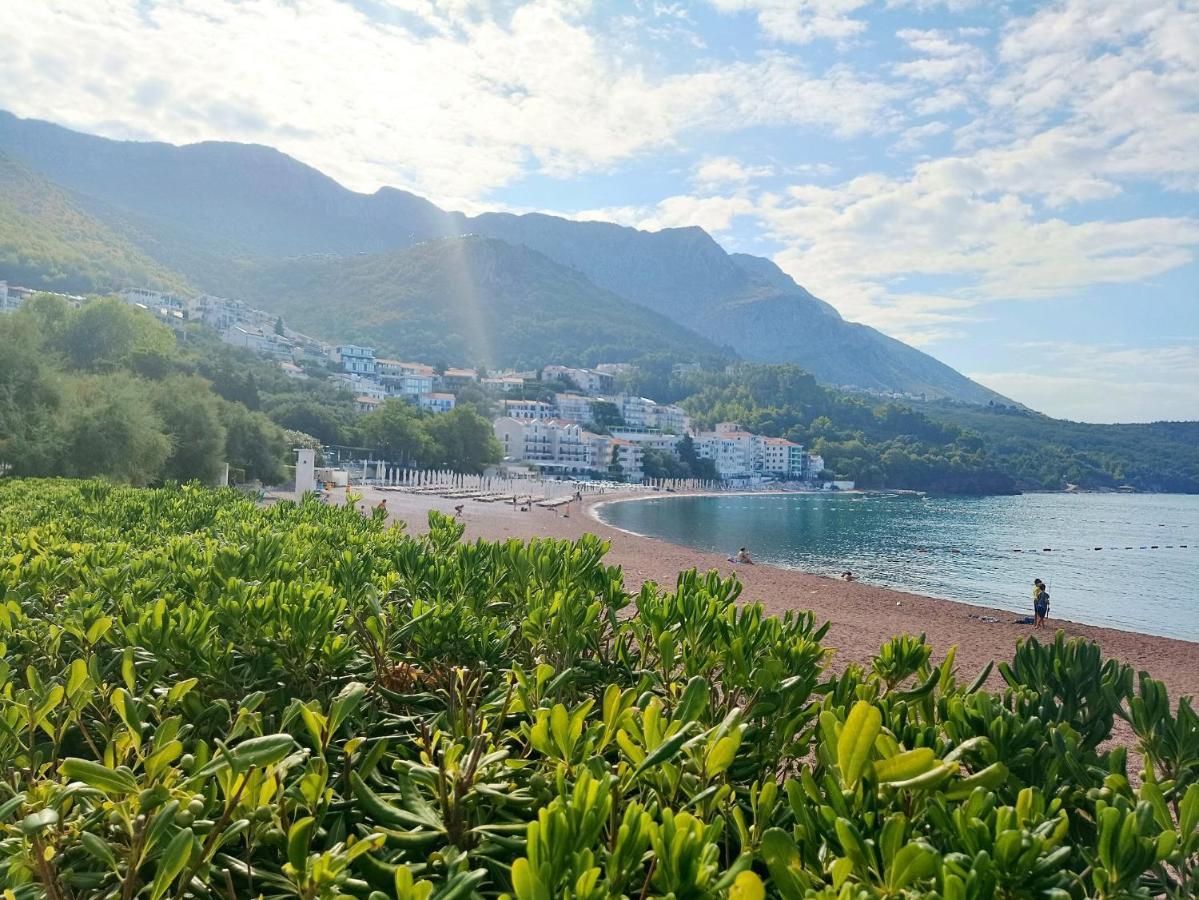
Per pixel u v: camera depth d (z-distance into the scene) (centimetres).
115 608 353
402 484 8119
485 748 196
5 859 149
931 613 2447
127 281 19038
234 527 647
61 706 232
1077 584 4000
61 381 3127
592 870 103
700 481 15838
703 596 281
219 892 156
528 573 398
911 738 181
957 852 126
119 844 155
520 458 14338
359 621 306
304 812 179
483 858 155
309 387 12138
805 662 250
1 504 821
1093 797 172
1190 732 210
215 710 229
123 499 831
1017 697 236
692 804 154
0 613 291
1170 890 150
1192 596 3697
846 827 121
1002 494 18775
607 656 310
